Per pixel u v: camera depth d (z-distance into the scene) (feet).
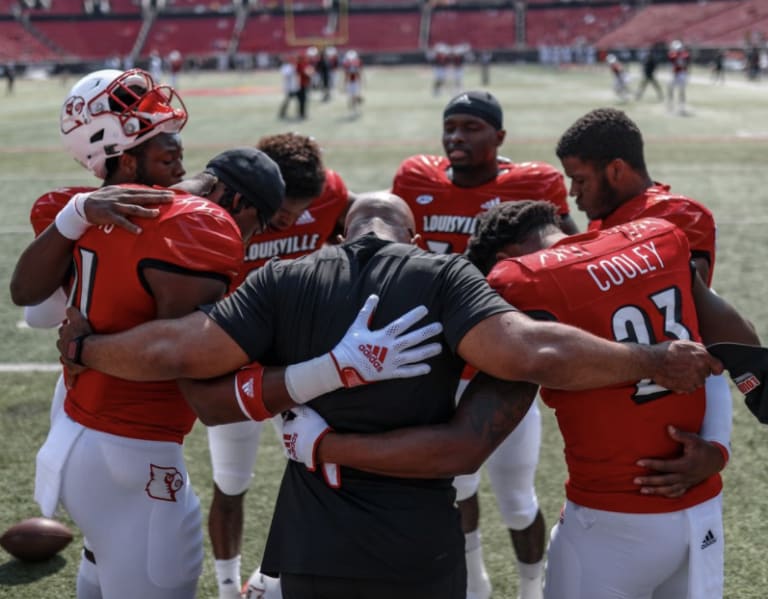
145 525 7.19
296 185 8.90
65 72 148.46
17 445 14.15
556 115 65.87
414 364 6.19
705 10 167.84
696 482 6.70
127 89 7.43
